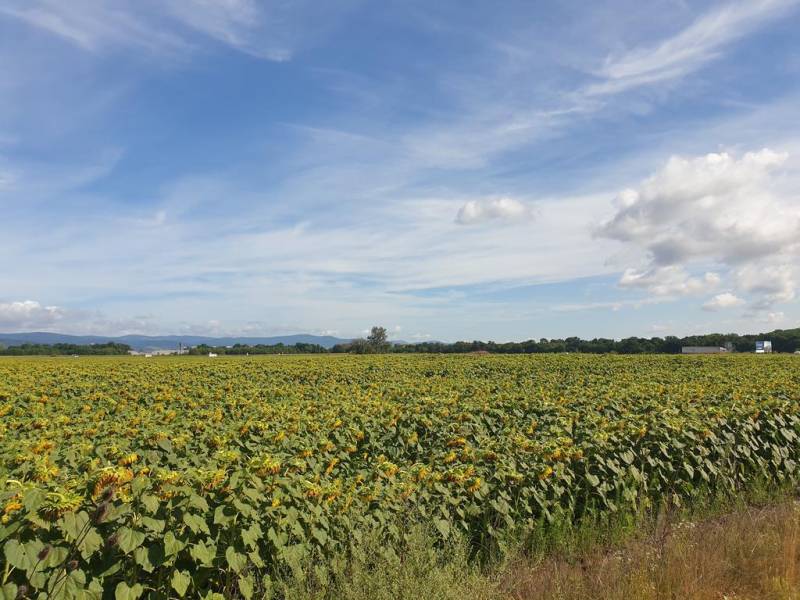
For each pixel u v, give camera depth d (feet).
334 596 16.01
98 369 86.22
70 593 12.83
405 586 15.48
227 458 18.97
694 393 43.96
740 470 29.89
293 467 20.93
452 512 20.79
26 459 21.11
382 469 22.26
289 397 48.73
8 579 13.12
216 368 93.35
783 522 21.59
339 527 18.03
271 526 16.74
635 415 32.76
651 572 17.88
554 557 20.80
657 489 25.68
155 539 14.71
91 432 29.66
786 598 16.65
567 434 30.07
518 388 56.59
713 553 18.79
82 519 13.70
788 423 34.04
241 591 14.96
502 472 22.33
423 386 55.72
